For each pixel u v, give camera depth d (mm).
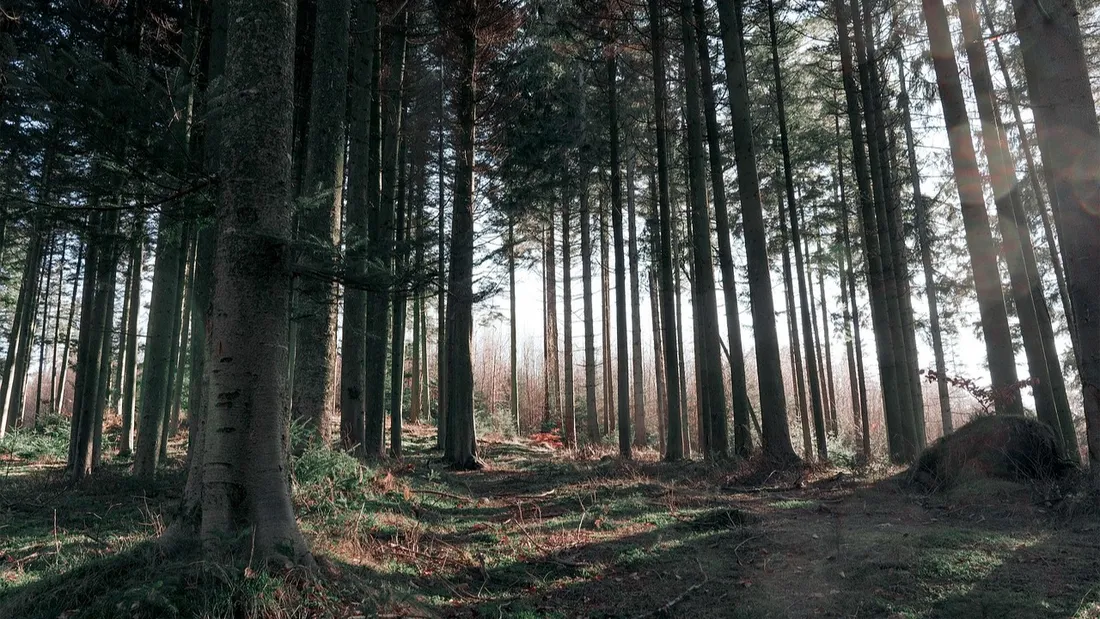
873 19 14219
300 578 3764
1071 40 6387
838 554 5141
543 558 5430
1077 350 6473
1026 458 7625
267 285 4195
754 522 6582
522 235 22875
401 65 14320
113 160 4086
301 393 8211
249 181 4219
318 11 9102
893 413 13141
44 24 9203
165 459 12484
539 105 15711
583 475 11359
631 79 17719
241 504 3943
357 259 4820
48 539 5359
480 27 14523
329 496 6535
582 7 15211
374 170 13312
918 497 7750
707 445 15594
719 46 15930
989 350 9320
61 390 25172
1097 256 6242
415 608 3963
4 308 24891
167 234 5258
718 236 13211
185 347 21484
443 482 9781
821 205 19141
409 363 33844
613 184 16578
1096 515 5871
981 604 3930
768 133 16828
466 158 14328
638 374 21578
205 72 11672
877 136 14156
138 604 3215
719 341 13484
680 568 5062
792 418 25203
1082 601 3859
